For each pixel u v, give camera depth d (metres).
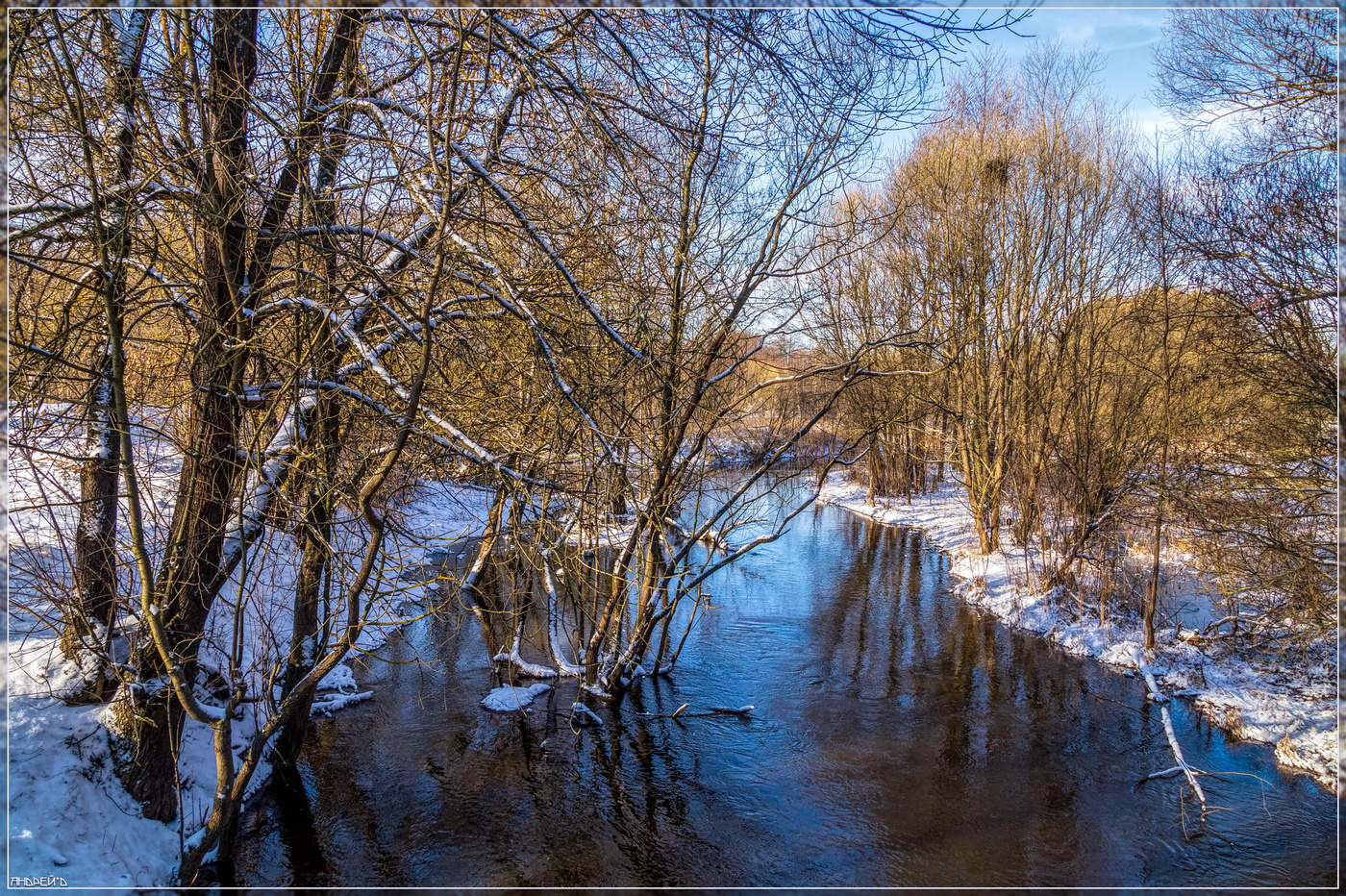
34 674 6.14
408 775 7.88
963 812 7.43
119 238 4.86
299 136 5.60
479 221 6.04
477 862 6.56
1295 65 8.77
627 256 7.76
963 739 8.90
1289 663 10.05
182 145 5.66
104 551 6.01
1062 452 13.85
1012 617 13.20
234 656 5.54
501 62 6.31
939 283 18.14
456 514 17.34
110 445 6.02
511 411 7.45
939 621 13.27
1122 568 12.70
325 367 6.05
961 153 17.58
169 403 6.37
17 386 5.41
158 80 5.79
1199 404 10.48
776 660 11.34
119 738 5.88
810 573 16.59
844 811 7.45
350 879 6.27
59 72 4.65
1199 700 9.67
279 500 6.24
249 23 5.88
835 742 8.82
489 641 11.59
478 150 6.83
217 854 6.02
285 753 7.52
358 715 9.09
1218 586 11.44
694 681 10.49
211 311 5.50
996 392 17.05
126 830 5.66
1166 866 6.60
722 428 10.57
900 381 18.09
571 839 6.93
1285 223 8.58
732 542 19.25
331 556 6.30
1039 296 16.38
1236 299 8.91
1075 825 7.21
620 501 9.54
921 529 21.75
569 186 6.43
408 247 6.01
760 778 8.04
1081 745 8.76
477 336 7.15
